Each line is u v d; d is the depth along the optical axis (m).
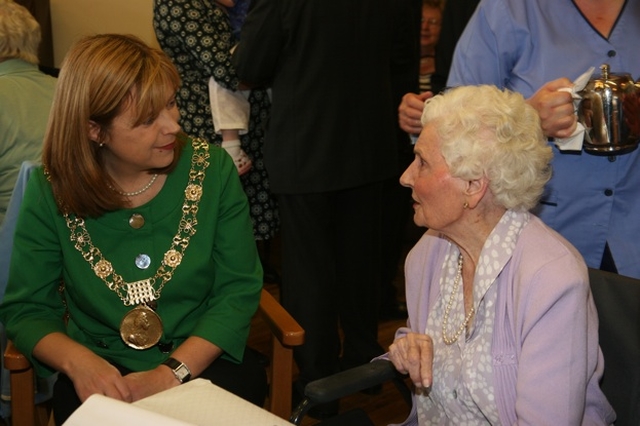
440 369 1.62
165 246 1.82
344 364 3.07
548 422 1.42
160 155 1.74
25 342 1.78
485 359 1.54
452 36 2.83
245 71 2.65
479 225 1.58
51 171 1.75
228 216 1.89
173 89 1.72
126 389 1.67
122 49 1.69
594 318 1.53
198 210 1.84
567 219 2.02
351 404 3.00
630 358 1.61
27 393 1.84
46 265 1.84
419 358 1.58
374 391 3.09
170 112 1.74
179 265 1.81
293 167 2.67
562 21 1.99
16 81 2.56
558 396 1.43
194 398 1.37
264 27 2.56
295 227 2.75
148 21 4.91
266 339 3.55
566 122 1.84
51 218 1.82
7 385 2.27
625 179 1.96
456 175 1.51
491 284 1.54
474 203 1.53
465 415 1.60
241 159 2.96
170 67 1.73
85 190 1.74
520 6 2.01
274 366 1.98
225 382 1.85
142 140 1.70
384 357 1.77
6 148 2.51
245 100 2.93
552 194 2.01
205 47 2.81
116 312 1.79
